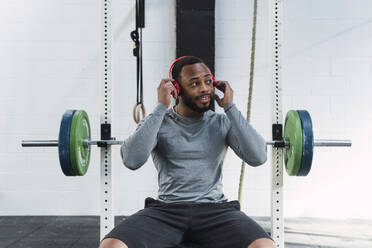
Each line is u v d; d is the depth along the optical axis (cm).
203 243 142
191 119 155
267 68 315
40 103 321
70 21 320
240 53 317
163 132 154
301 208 314
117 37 320
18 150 321
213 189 151
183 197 147
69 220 307
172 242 139
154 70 319
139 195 320
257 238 129
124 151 149
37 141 175
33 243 251
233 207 150
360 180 311
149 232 135
